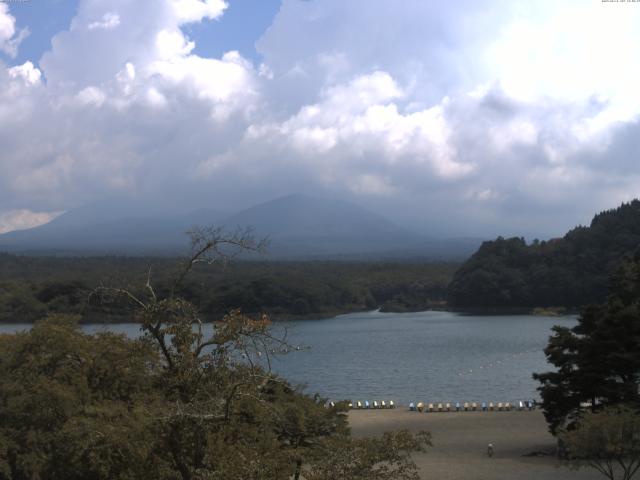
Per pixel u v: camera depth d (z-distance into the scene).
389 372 101.62
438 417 66.31
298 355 121.44
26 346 27.50
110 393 25.45
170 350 18.94
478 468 41.97
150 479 17.75
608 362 44.62
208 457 17.31
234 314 18.45
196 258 19.03
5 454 23.58
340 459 17.59
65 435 20.88
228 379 18.30
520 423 61.62
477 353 119.75
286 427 23.33
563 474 38.84
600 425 31.56
